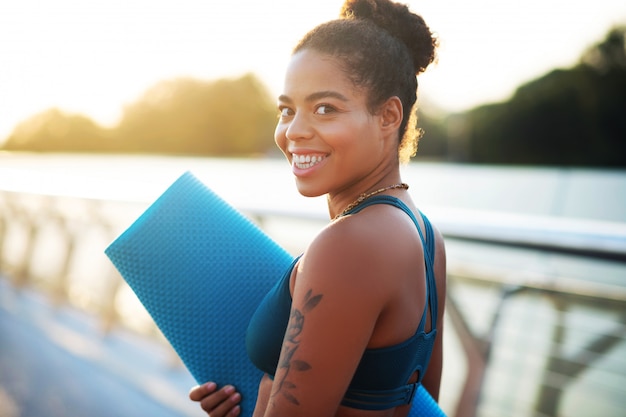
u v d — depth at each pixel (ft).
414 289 3.21
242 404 4.34
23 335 13.07
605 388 6.26
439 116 121.90
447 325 8.80
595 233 5.78
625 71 114.52
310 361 2.97
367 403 3.31
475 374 6.30
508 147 120.37
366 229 3.00
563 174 30.68
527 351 6.52
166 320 4.51
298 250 8.82
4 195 18.29
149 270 4.53
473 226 6.59
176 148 159.63
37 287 16.39
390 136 3.43
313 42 3.28
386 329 3.14
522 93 121.80
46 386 10.27
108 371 10.80
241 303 4.50
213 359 4.42
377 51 3.26
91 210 13.74
